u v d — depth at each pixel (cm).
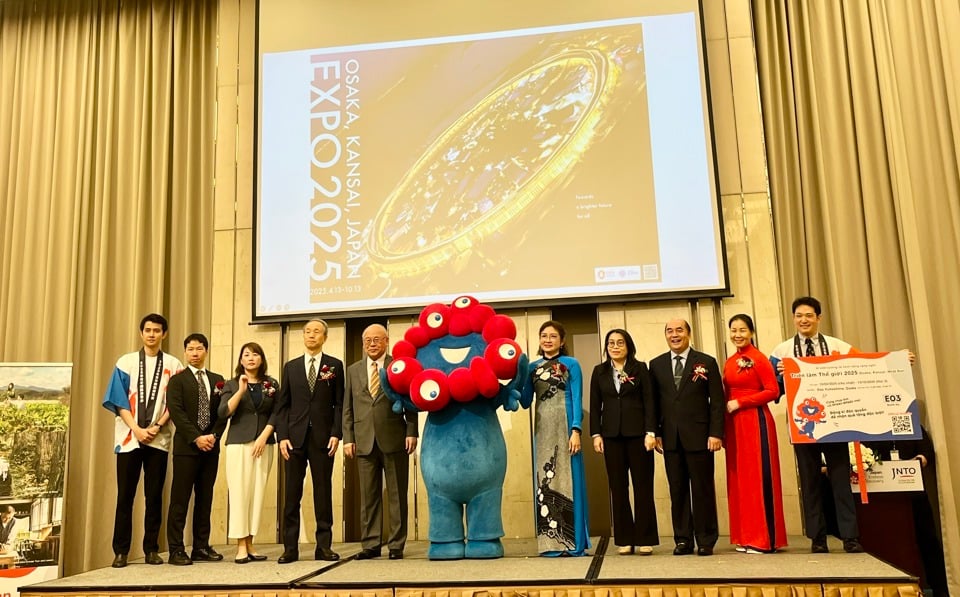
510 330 465
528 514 580
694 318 596
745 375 458
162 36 708
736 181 607
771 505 448
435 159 635
